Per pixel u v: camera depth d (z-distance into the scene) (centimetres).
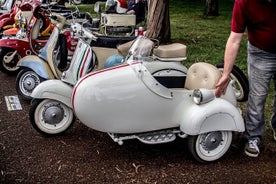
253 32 342
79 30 425
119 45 425
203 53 773
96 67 443
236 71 402
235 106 382
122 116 344
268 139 414
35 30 571
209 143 361
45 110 405
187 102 360
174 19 1305
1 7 1002
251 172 352
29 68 514
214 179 339
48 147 390
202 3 1864
